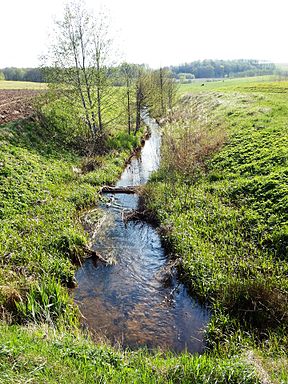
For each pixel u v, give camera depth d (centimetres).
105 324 891
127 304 974
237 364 618
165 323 891
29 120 2445
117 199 1814
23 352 559
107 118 3262
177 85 5556
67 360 580
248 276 952
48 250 1154
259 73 12794
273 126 2083
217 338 786
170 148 1986
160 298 998
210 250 1112
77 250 1212
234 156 1847
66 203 1593
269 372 616
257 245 1105
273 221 1168
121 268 1169
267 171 1529
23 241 1167
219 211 1349
